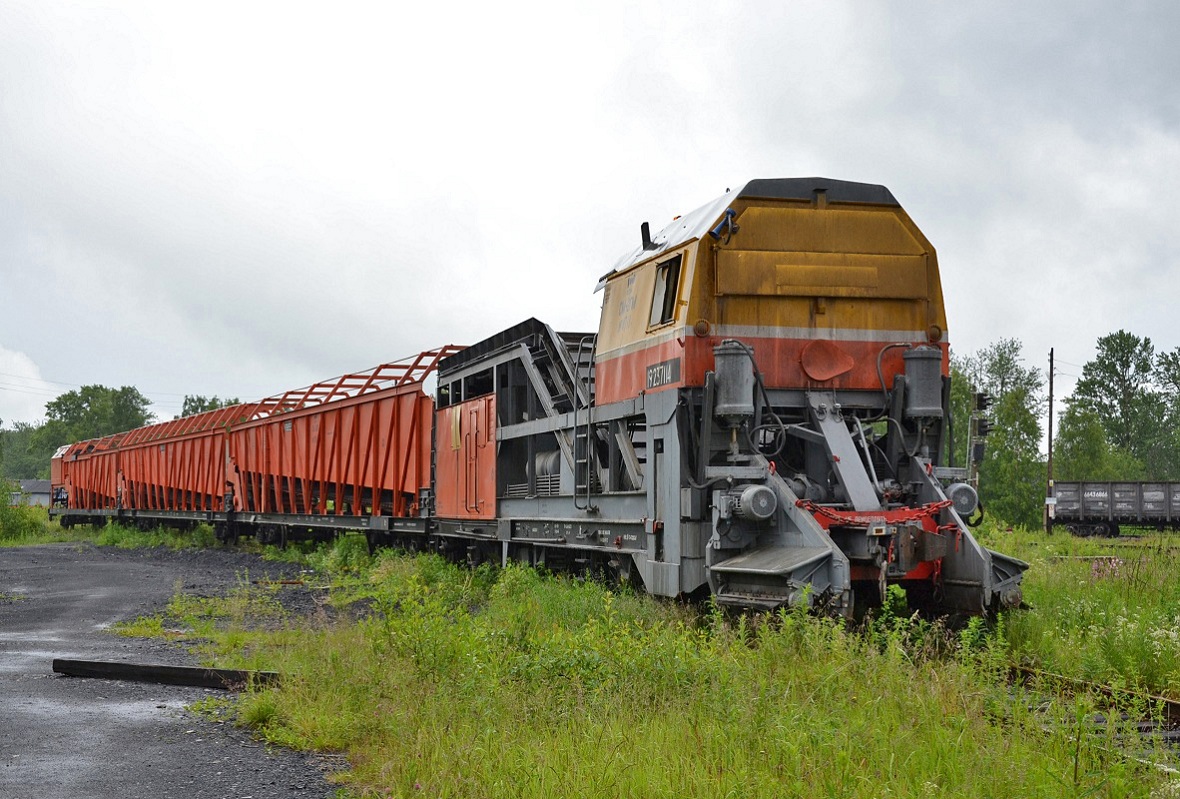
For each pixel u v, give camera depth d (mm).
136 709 9977
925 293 13445
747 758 6848
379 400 27969
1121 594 14391
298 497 35875
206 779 7578
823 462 12812
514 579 17016
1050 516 51938
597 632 10164
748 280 12984
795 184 13266
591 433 15852
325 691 9758
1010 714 7617
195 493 44562
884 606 11133
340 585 21703
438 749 7516
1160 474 117062
